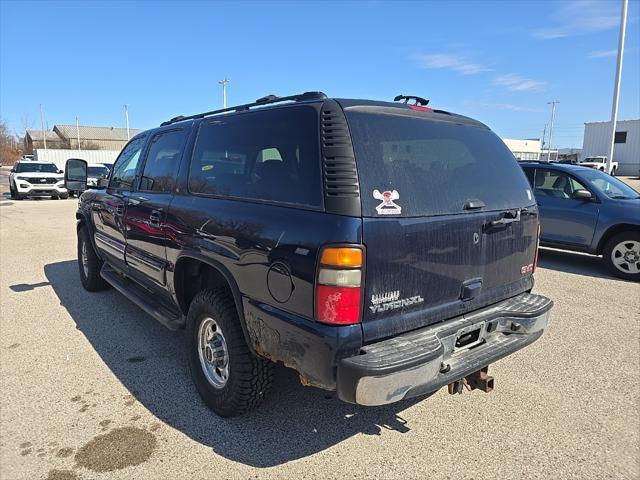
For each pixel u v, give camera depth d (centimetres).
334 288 237
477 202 299
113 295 609
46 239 1046
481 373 307
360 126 262
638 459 289
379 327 250
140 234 428
